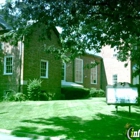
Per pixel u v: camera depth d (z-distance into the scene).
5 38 11.99
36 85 22.00
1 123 11.25
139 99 15.05
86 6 10.13
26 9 10.06
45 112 14.45
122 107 17.08
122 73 35.88
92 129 10.09
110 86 14.55
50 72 25.42
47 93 23.83
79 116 13.25
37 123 11.24
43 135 8.91
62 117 12.90
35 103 18.20
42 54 24.31
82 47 14.52
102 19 11.60
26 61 22.33
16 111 14.88
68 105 17.20
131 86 14.16
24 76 22.09
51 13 9.93
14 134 9.38
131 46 16.91
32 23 11.07
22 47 22.22
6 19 11.26
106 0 9.84
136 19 10.59
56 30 25.59
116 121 12.08
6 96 21.41
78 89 28.64
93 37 12.80
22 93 21.42
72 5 9.67
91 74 35.25
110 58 37.28
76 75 31.98
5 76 22.94
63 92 27.59
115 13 9.72
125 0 9.33
